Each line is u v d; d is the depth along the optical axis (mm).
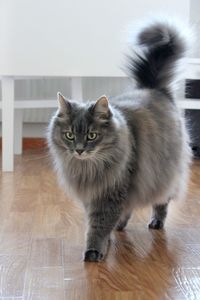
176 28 2205
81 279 1534
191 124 3676
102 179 1766
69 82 4160
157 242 1908
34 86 4188
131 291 1444
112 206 1795
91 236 1765
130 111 1897
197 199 2561
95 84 4188
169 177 1998
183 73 2234
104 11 3109
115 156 1749
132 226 2123
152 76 2156
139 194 1881
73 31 3125
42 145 4371
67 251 1793
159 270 1614
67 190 1876
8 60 3115
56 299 1386
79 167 1788
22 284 1491
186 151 2145
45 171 3303
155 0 3111
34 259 1705
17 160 3703
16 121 3891
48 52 3137
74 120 1732
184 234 2010
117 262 1691
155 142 1908
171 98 2148
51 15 3098
